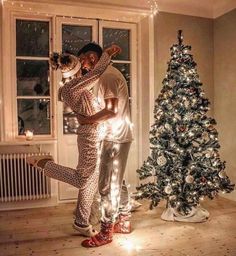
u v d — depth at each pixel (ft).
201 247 8.59
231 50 12.96
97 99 8.93
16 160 11.62
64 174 8.87
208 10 13.82
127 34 13.67
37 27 12.54
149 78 13.12
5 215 11.23
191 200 10.50
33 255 8.16
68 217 11.06
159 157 10.46
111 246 8.70
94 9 12.23
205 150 10.69
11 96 12.19
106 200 8.87
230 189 10.73
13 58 12.17
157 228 9.98
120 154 8.86
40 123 12.74
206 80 13.98
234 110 12.89
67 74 8.95
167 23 13.21
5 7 11.76
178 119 10.61
